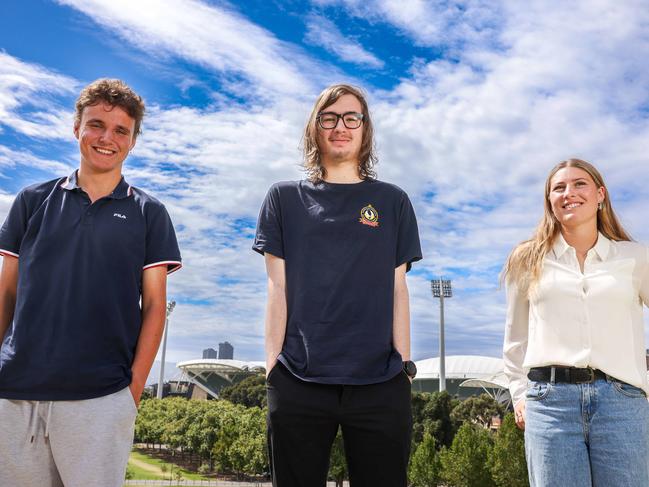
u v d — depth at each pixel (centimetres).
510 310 430
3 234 338
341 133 388
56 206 337
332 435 343
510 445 4059
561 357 375
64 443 304
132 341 337
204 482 6650
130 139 354
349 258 362
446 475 4422
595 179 412
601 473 355
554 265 400
